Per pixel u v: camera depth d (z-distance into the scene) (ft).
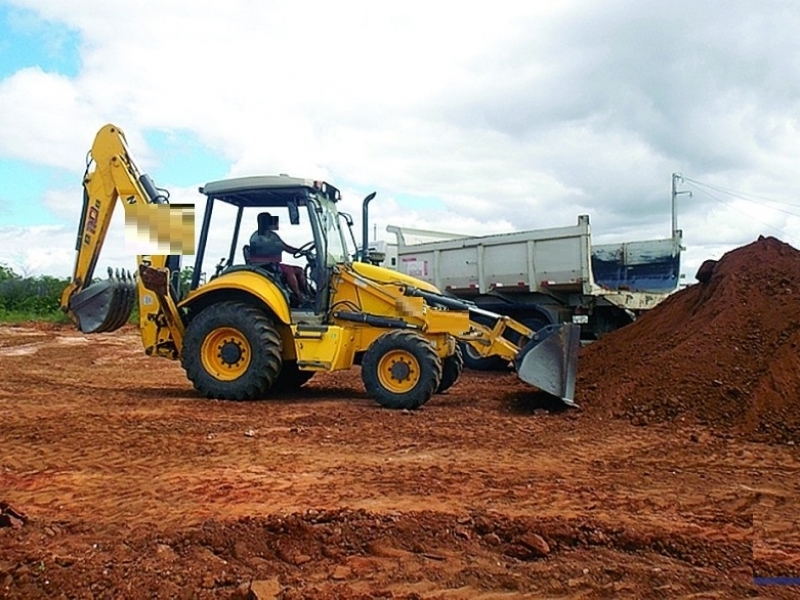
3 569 11.96
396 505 15.58
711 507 15.60
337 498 16.19
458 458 19.98
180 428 23.85
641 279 51.08
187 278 33.88
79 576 11.73
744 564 12.54
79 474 18.35
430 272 49.34
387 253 52.49
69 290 33.40
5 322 98.12
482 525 13.94
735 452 20.42
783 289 28.19
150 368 47.65
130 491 16.89
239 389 30.01
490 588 11.67
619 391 26.32
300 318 30.83
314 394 32.89
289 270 31.73
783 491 16.78
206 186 32.17
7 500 16.22
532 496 16.28
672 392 25.21
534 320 44.70
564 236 42.01
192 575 11.91
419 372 27.99
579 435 22.75
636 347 30.30
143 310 32.17
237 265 31.83
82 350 61.21
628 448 21.03
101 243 32.99
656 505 15.64
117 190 32.22
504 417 25.98
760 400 23.31
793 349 24.54
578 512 15.10
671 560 12.76
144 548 13.03
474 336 30.14
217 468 18.93
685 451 20.61
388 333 29.07
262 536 13.47
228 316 30.14
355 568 12.30
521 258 44.06
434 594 11.43
